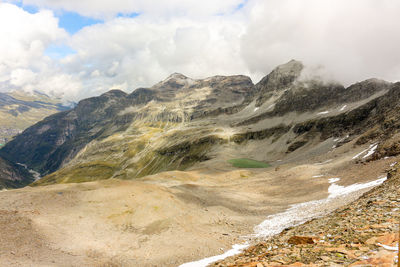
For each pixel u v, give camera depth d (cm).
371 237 1031
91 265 2875
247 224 4650
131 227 4128
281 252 1230
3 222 3225
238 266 1181
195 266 2803
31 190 4791
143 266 3022
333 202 4609
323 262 877
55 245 3133
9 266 2472
